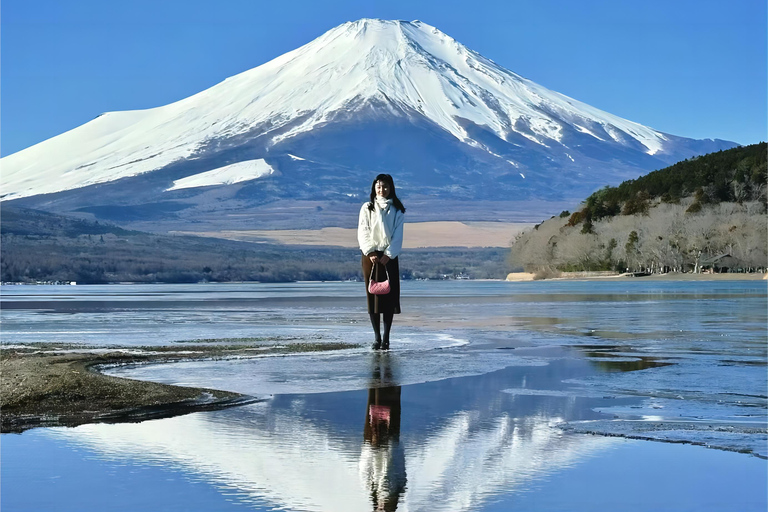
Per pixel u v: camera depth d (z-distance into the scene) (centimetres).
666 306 2467
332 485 394
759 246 8525
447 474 416
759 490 387
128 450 471
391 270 1134
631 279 8200
